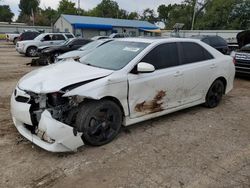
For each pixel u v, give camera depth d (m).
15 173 3.11
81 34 38.28
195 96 5.24
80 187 2.90
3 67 11.83
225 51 14.29
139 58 4.19
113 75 3.81
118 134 4.23
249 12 49.03
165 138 4.16
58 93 3.41
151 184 2.98
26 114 3.50
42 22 73.69
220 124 4.86
